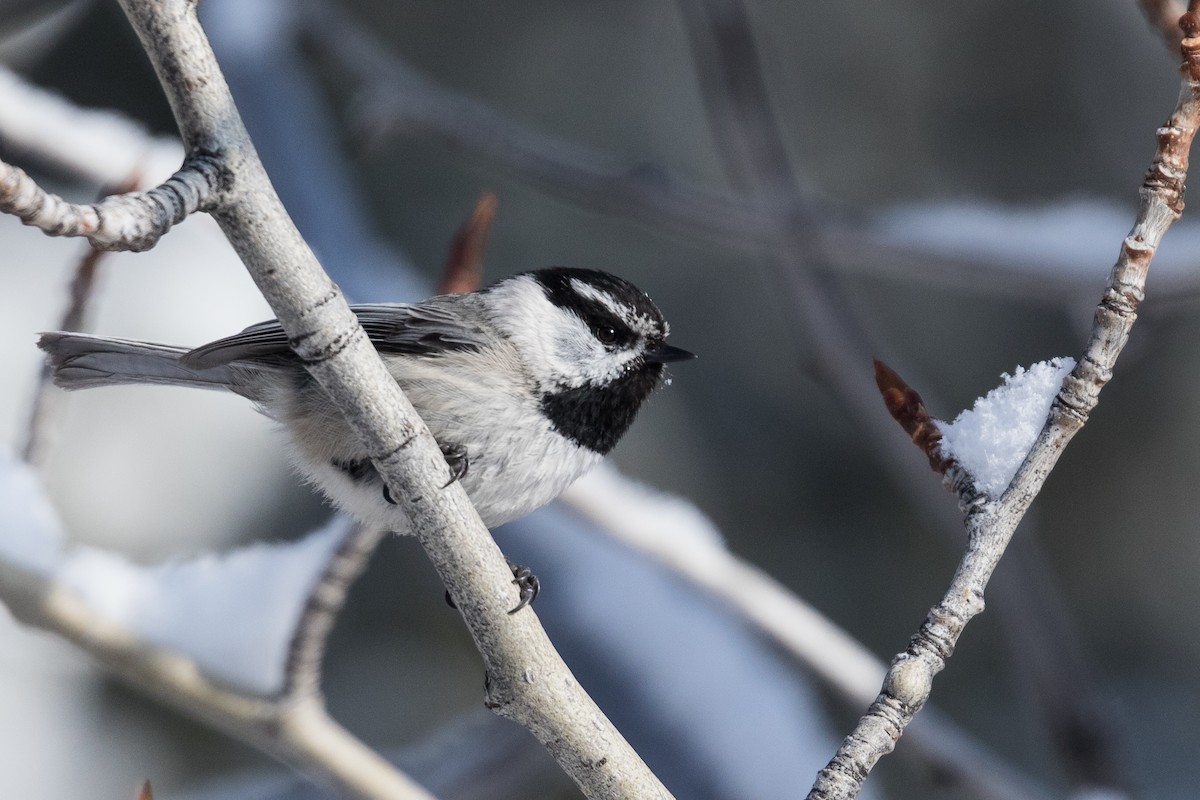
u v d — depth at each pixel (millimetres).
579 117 13062
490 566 4594
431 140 12070
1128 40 13188
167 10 3865
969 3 13227
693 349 11852
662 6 13242
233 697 5969
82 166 8234
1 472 6207
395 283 8562
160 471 9539
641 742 7117
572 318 6789
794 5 13062
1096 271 8734
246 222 4113
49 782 9109
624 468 11008
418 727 10328
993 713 11016
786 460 11500
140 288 9273
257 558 6258
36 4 10789
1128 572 11766
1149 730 11156
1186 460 11820
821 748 7359
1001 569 8742
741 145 9961
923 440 4559
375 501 5941
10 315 8977
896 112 13070
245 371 6559
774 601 7871
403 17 13125
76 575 5996
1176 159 4219
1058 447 4367
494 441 6387
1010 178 13039
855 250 9562
